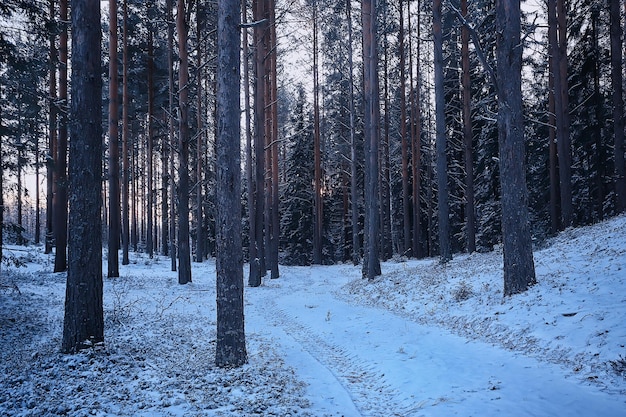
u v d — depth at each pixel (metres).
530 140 29.80
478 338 9.36
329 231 49.03
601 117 27.78
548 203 30.94
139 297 16.11
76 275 8.49
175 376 7.30
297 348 9.92
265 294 20.50
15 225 13.98
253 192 25.97
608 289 9.52
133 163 44.16
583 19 24.84
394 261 30.05
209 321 12.98
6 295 14.40
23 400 5.95
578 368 6.70
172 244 27.66
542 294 10.36
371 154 20.75
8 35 13.95
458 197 34.19
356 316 13.37
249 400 6.14
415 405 6.02
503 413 5.38
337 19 29.55
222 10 8.10
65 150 20.50
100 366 7.52
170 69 23.75
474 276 14.84
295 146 44.50
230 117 8.12
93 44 8.75
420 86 34.25
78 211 8.58
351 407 6.12
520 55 11.63
